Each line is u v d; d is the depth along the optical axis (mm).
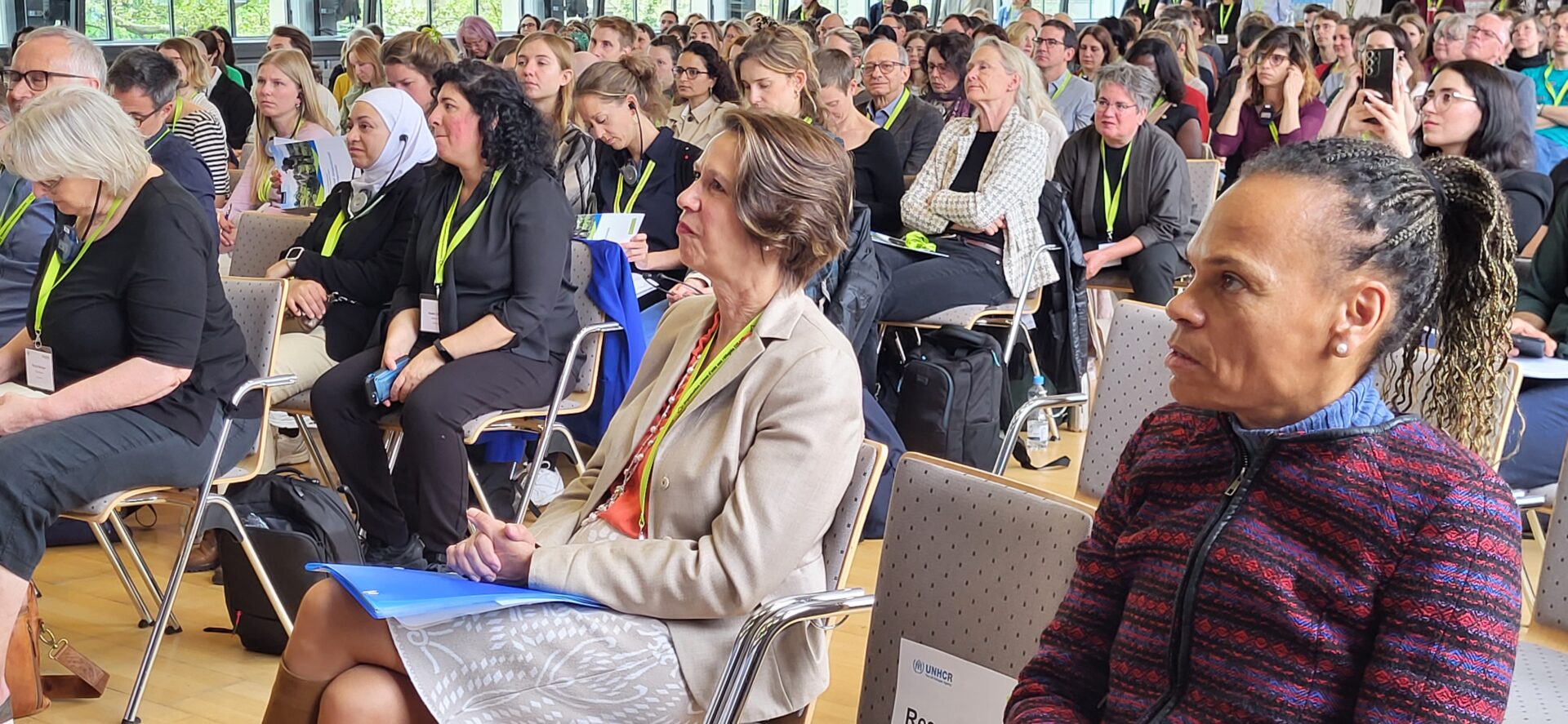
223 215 5297
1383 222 1180
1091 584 1398
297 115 5777
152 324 2867
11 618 2676
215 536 3449
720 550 1898
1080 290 4805
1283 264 1186
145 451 2854
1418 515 1174
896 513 1861
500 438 3854
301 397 3930
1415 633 1155
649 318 4160
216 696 2984
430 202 3645
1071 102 7770
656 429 2111
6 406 2787
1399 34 7148
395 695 1881
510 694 1896
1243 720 1219
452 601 1794
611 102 4559
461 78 3479
